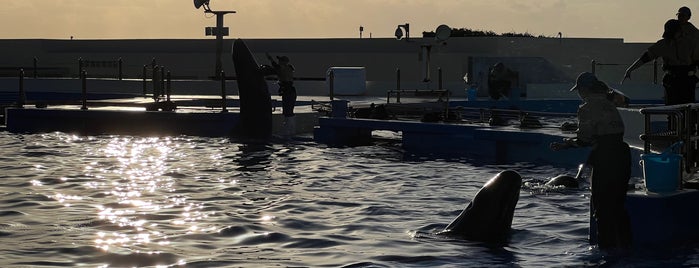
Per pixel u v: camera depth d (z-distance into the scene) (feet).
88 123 86.28
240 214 39.55
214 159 62.03
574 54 152.35
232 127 81.87
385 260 30.45
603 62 152.76
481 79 124.67
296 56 169.48
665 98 43.47
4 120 95.04
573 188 46.78
